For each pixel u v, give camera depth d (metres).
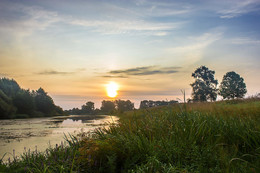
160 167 3.38
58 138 10.20
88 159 3.87
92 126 16.67
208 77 40.34
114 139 4.60
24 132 13.21
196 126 4.91
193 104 13.10
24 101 47.06
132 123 6.30
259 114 7.98
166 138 4.54
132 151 4.08
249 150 4.25
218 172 3.17
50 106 56.75
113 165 3.71
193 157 3.68
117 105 92.31
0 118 36.94
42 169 3.91
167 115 6.32
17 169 4.02
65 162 4.00
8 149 7.77
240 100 17.91
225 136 4.77
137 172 3.26
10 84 52.00
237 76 36.22
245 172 3.12
